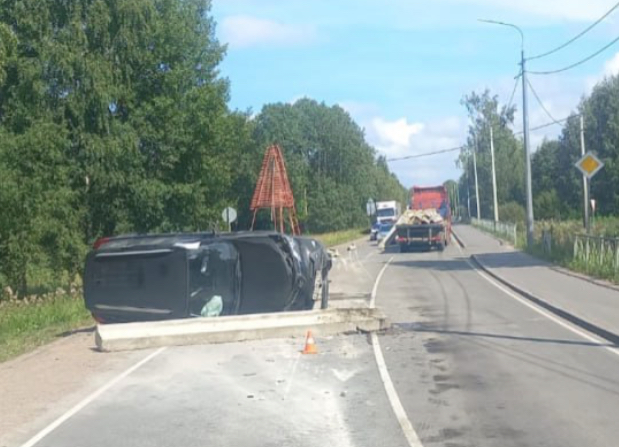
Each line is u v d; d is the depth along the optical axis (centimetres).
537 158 8250
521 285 2445
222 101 4422
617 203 6550
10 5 3678
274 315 1608
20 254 3069
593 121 7000
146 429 895
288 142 9338
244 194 7975
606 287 2308
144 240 1700
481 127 10225
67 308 2342
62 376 1266
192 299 1688
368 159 11588
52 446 833
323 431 853
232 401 1028
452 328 1644
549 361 1226
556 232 3912
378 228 7262
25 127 3550
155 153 4056
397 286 2683
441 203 5644
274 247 1733
